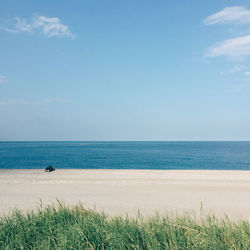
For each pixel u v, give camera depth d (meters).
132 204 8.66
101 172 19.75
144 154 66.69
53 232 4.07
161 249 3.39
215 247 3.24
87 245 3.45
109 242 3.57
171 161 44.06
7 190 11.67
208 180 14.65
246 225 4.06
